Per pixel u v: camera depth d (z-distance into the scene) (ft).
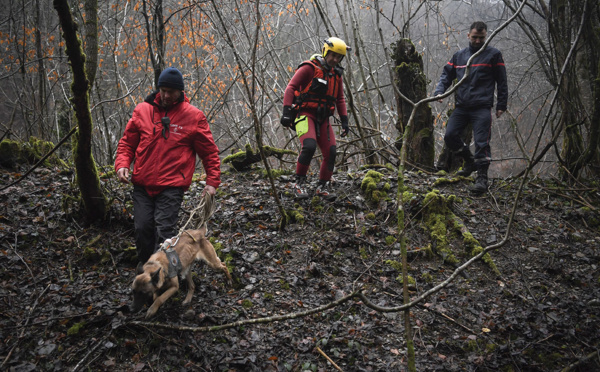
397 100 23.09
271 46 29.94
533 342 11.96
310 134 16.51
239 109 45.50
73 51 11.49
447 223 16.30
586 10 10.08
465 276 14.40
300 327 11.91
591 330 12.42
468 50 18.98
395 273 14.28
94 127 32.89
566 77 20.63
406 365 11.02
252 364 10.50
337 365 10.89
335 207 17.25
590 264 15.07
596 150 20.53
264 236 15.44
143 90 37.78
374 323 12.22
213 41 35.42
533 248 15.65
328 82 16.26
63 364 10.16
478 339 12.03
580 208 18.03
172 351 10.75
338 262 14.56
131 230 14.93
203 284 13.02
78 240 14.21
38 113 27.91
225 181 19.86
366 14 60.59
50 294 11.91
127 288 12.56
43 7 40.70
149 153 11.68
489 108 18.78
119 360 10.48
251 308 12.34
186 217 16.31
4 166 17.92
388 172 20.79
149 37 24.38
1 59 33.58
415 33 58.44
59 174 18.11
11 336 10.55
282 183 19.34
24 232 13.89
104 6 42.01
